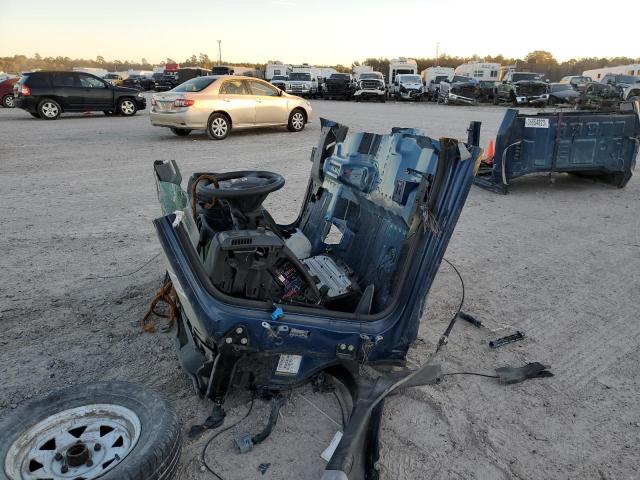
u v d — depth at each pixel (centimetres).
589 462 273
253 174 333
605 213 737
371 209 356
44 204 724
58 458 233
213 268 275
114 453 235
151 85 4478
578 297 465
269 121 1459
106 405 255
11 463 226
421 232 299
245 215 299
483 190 869
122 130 1541
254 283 284
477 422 301
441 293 469
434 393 323
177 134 1411
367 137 362
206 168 961
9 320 401
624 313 436
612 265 540
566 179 968
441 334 398
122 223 645
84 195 775
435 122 1802
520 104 2952
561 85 3186
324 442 280
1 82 2380
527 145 823
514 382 337
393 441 284
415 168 304
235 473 259
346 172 377
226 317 266
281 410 302
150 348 367
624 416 309
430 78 3684
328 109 2455
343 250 380
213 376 278
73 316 409
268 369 291
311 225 421
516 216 715
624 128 849
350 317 295
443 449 280
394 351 312
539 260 552
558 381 342
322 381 321
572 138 830
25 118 1897
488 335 399
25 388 321
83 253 542
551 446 284
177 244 269
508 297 464
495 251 576
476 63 4044
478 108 2738
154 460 220
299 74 3488
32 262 515
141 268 504
